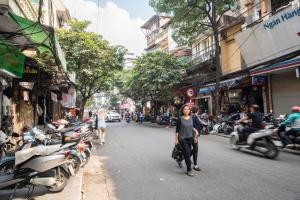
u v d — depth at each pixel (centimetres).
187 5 1966
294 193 553
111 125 3138
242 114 1678
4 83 1067
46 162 555
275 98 1711
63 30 1898
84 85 2286
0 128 1038
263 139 930
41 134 794
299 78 1530
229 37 2231
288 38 1479
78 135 753
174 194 573
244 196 545
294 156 939
